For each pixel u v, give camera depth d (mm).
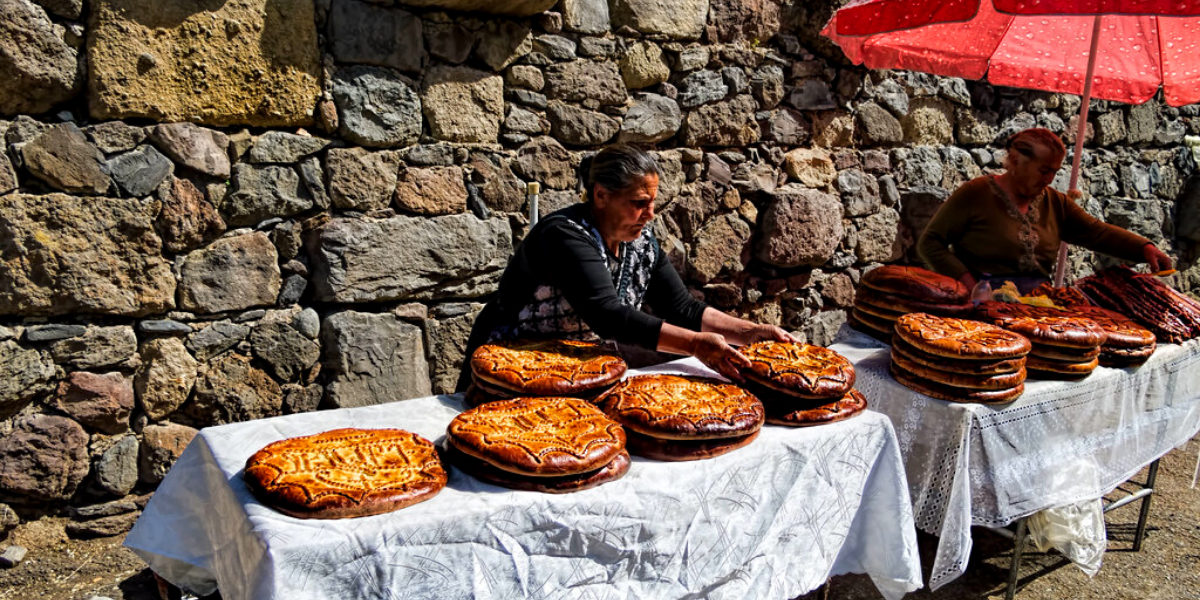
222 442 1719
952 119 5035
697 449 1690
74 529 2805
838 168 4551
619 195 2023
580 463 1506
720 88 4074
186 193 2840
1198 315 2988
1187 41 3395
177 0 2707
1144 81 3807
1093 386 2512
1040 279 3297
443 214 3373
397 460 1547
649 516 1590
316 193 3086
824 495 1896
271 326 3068
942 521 2242
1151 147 6176
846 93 4527
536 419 1667
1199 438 4441
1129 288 3039
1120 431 2707
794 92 4344
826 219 4410
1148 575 2932
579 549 1534
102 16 2596
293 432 1797
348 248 3117
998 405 2254
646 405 1750
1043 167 3078
